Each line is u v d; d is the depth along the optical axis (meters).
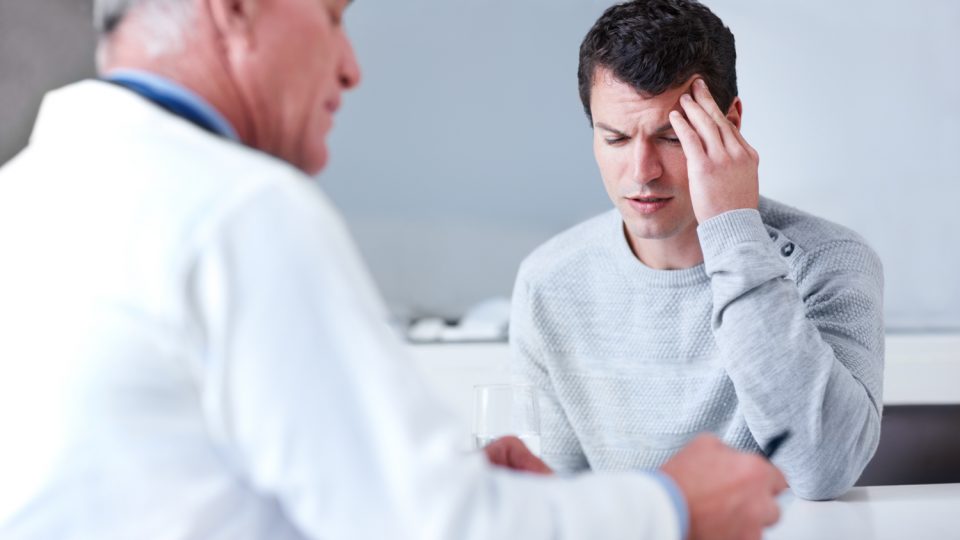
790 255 1.54
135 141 0.66
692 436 1.60
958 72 3.08
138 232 0.62
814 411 1.35
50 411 0.61
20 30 2.93
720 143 1.42
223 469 0.62
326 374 0.60
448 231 3.24
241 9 0.71
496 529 0.60
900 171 3.12
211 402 0.60
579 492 0.65
